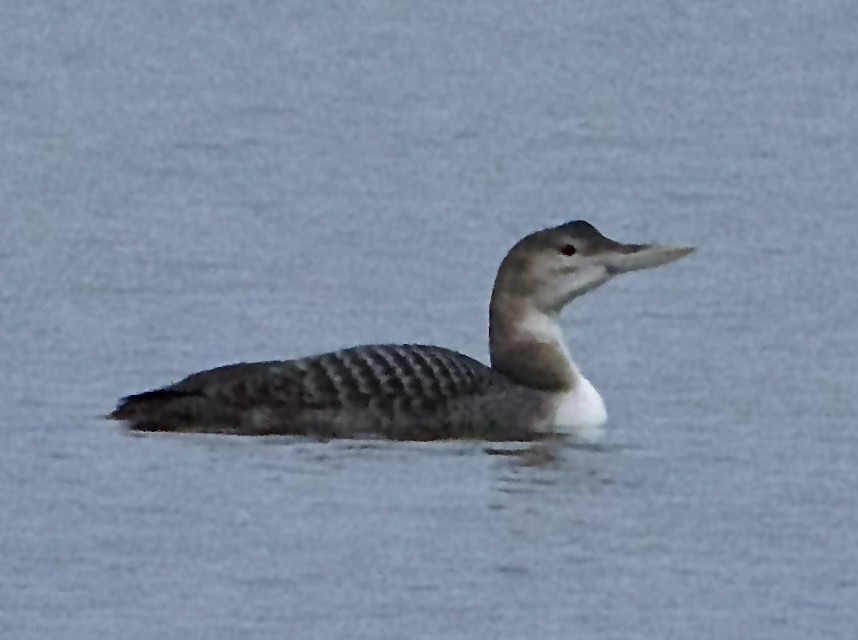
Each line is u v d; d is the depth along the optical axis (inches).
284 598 628.1
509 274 780.6
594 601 634.2
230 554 651.5
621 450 743.1
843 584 641.6
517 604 627.8
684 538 666.8
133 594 628.1
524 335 775.1
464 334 869.2
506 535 665.0
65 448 716.0
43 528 661.9
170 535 656.4
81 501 679.1
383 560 650.8
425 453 727.7
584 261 778.8
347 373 736.3
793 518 682.8
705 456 731.4
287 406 727.7
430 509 684.1
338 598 626.2
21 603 624.1
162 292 896.9
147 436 726.5
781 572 651.5
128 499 680.4
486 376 758.5
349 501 684.7
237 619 619.8
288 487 693.9
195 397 728.3
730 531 668.7
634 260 780.6
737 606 628.1
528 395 759.7
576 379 771.4
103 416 745.6
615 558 658.8
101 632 611.5
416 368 745.0
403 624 619.8
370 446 728.3
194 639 607.5
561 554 655.8
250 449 718.5
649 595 639.1
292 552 652.7
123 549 652.7
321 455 719.1
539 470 717.3
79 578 637.9
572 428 758.5
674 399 794.2
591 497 695.7
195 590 631.8
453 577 642.8
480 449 740.7
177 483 691.4
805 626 623.5
